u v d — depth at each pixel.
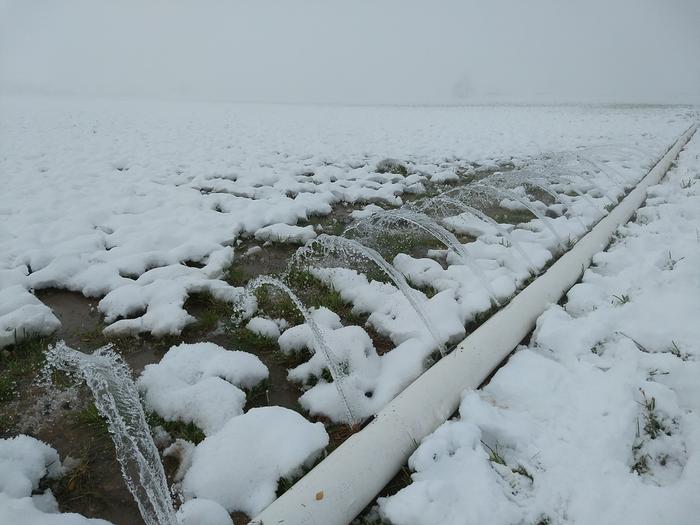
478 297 3.06
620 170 6.98
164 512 1.58
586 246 3.80
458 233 4.63
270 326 2.81
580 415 1.98
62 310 3.12
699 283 2.97
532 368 2.33
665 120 15.35
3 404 2.23
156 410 2.13
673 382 2.15
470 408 2.03
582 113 18.23
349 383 2.24
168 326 2.76
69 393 2.29
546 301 2.96
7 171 6.60
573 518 1.53
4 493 1.60
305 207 5.12
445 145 10.03
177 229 4.44
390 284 3.37
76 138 9.57
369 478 1.68
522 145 10.24
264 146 9.34
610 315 2.68
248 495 1.73
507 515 1.53
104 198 5.41
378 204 5.66
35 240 4.08
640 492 1.56
